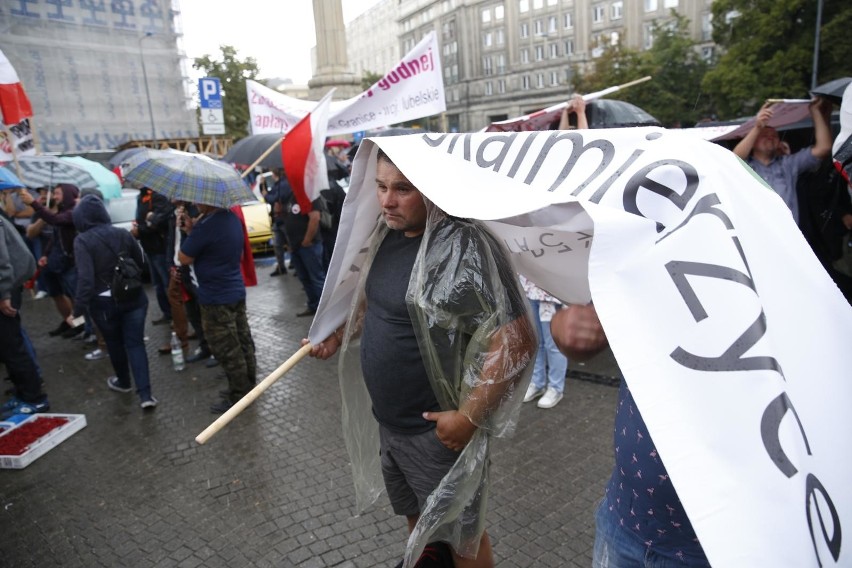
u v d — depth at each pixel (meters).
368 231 1.85
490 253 1.60
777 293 1.03
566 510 2.75
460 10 66.81
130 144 18.64
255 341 5.76
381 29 92.12
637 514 1.28
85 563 2.60
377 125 5.46
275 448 3.55
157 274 6.12
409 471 1.86
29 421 3.97
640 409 0.91
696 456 0.87
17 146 6.83
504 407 1.67
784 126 4.63
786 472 0.82
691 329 0.94
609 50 35.22
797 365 0.97
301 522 2.78
